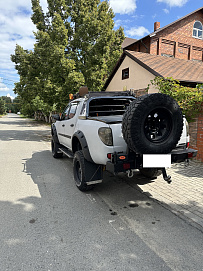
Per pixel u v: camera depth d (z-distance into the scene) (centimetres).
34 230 281
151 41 1761
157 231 279
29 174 538
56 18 1230
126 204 361
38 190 427
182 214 324
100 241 257
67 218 313
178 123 306
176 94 628
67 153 531
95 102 499
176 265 216
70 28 1320
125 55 1271
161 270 209
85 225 294
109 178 497
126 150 319
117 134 329
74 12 1287
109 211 336
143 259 225
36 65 1498
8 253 235
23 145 1038
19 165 629
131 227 288
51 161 680
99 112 507
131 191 417
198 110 597
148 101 280
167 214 325
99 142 332
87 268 212
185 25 1898
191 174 510
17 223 299
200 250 240
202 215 321
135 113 279
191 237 265
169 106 293
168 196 390
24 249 242
